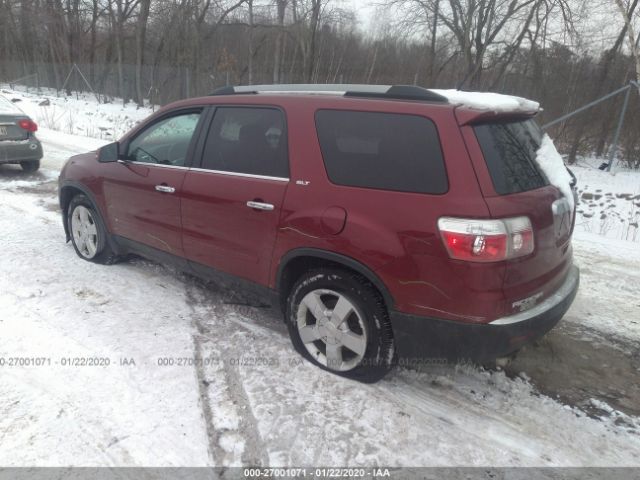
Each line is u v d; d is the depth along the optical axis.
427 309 2.63
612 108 16.31
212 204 3.48
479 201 2.47
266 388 2.97
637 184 12.60
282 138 3.17
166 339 3.46
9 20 35.81
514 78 20.67
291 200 3.04
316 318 3.10
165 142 3.98
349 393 2.96
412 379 3.15
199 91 27.23
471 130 2.58
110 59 32.91
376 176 2.77
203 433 2.58
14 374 2.97
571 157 15.96
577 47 17.09
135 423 2.62
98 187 4.45
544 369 3.36
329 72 27.89
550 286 2.88
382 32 25.36
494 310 2.52
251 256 3.35
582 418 2.87
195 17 27.12
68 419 2.62
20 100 22.42
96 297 4.05
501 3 18.14
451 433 2.67
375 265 2.71
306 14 24.73
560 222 2.91
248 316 3.87
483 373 3.26
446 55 24.36
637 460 2.54
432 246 2.54
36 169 8.72
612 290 4.76
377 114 2.83
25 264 4.63
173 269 4.74
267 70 30.66
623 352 3.62
